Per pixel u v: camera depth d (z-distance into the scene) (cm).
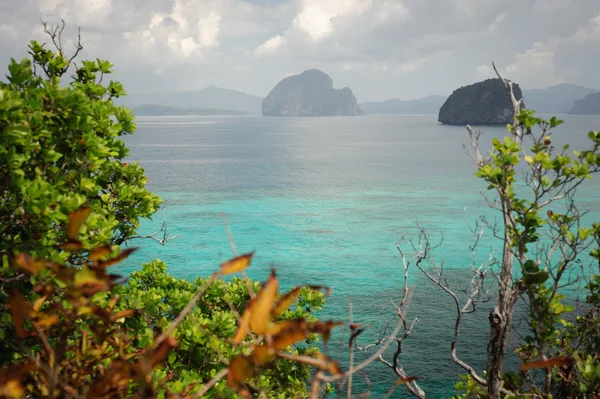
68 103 577
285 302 150
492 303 4897
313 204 10462
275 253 6981
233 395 246
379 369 3762
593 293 557
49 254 432
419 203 10312
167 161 18712
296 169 16350
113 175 891
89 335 226
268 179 14062
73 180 599
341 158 19888
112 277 165
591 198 9744
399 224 8488
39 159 538
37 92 541
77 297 164
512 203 583
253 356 141
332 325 146
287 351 905
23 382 195
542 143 588
